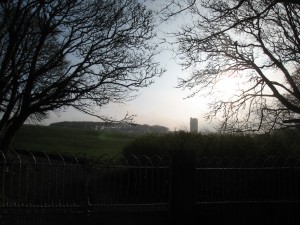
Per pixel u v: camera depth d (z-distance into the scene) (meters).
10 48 14.83
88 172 9.88
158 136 16.48
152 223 9.97
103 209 9.63
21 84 16.56
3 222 9.22
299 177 11.10
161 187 12.18
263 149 13.09
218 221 10.31
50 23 15.88
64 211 9.51
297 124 16.02
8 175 12.14
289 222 10.70
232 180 11.47
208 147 13.85
